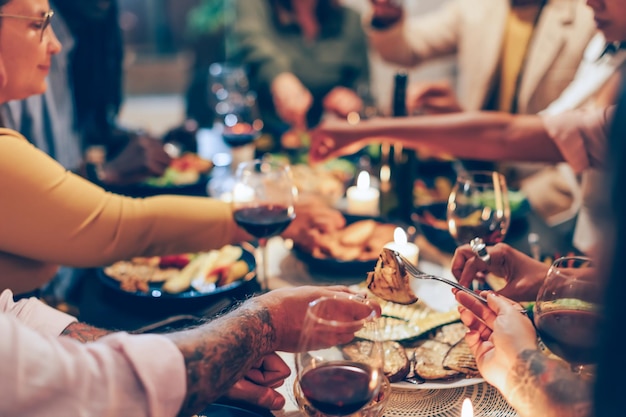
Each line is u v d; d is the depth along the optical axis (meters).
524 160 1.69
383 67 4.20
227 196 1.82
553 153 1.65
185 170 1.97
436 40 2.80
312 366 0.82
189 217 1.40
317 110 2.92
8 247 1.24
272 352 1.00
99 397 0.71
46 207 1.22
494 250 1.16
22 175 1.19
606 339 0.54
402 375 0.97
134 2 6.85
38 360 0.69
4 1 1.14
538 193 2.31
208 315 1.20
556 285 0.89
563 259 0.91
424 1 4.27
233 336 0.87
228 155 2.37
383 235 1.48
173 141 2.44
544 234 1.58
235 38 3.17
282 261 1.52
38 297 1.38
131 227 1.33
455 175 2.06
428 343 1.09
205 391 0.80
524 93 2.46
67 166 2.06
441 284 1.34
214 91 2.52
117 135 2.48
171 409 0.76
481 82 2.56
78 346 0.74
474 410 0.95
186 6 6.91
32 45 1.20
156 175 1.95
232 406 0.94
